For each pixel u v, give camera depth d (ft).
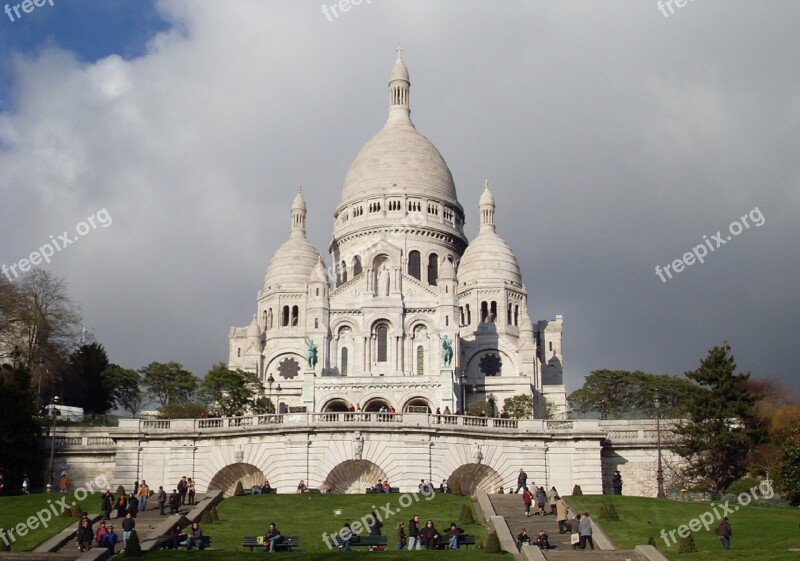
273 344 609.01
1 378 326.65
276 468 313.12
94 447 332.19
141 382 490.90
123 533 229.04
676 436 335.67
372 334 578.66
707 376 333.62
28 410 324.39
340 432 312.09
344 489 313.73
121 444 323.16
